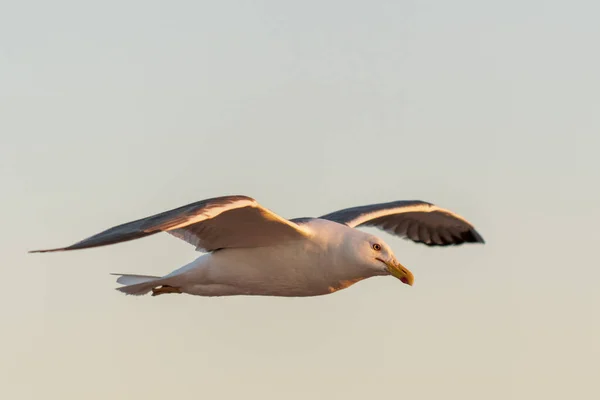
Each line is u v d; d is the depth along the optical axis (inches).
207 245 582.9
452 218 713.6
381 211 689.0
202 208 510.3
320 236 577.9
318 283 588.7
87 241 491.2
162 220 504.7
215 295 604.1
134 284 610.2
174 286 606.5
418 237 740.7
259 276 585.3
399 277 578.6
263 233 566.3
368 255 581.6
